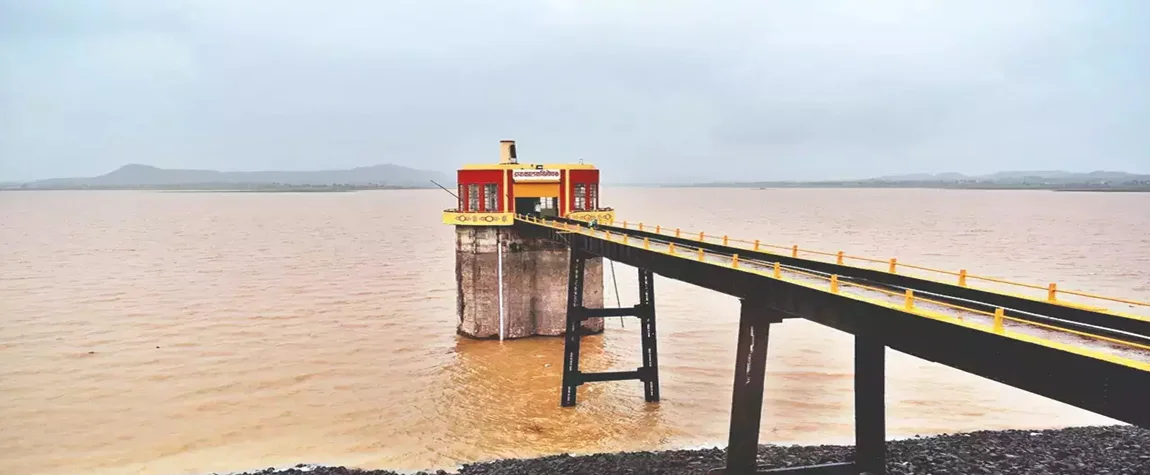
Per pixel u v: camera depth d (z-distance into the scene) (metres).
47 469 29.94
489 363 44.56
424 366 43.97
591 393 39.12
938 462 26.41
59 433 33.50
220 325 53.97
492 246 49.78
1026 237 117.69
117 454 31.31
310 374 42.19
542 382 40.97
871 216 189.12
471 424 34.75
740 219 173.38
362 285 72.06
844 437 32.78
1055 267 79.12
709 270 24.47
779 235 123.38
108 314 57.69
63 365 43.66
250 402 37.56
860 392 22.67
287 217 197.38
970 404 37.00
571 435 33.41
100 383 40.38
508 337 50.28
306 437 33.12
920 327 16.14
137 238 126.00
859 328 17.92
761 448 29.83
